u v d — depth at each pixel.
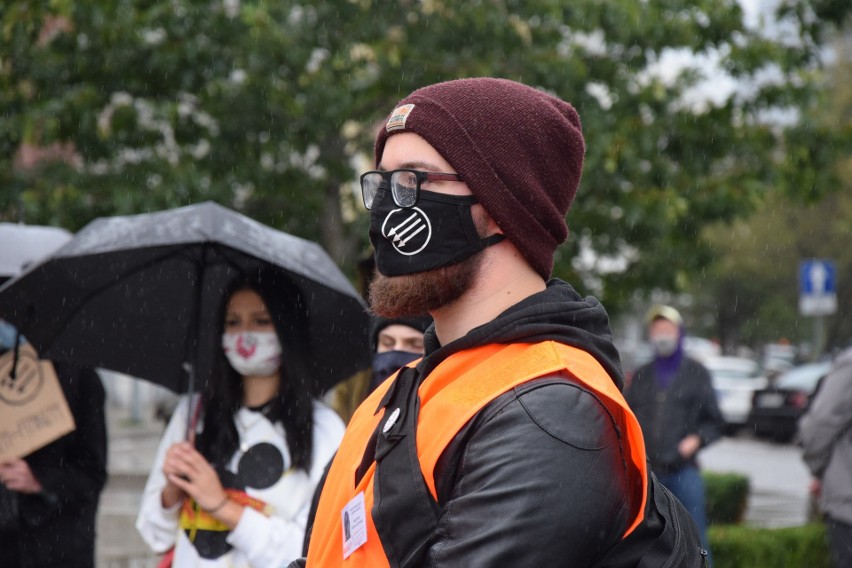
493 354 1.99
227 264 4.18
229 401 3.94
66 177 7.35
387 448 1.98
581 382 1.88
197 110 7.82
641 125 7.89
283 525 3.73
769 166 8.38
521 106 2.10
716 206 8.06
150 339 4.22
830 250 31.78
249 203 8.28
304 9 7.77
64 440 4.66
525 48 7.92
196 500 3.69
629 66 7.93
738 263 35.53
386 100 8.20
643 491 1.86
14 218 7.34
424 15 8.03
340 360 4.25
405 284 2.11
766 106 8.52
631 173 7.73
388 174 2.13
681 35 7.90
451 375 2.00
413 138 2.12
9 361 4.45
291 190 8.00
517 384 1.88
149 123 7.62
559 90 7.75
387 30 7.91
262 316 3.92
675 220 7.91
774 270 35.75
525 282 2.12
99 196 7.39
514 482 1.76
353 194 9.04
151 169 7.39
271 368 3.91
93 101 7.21
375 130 8.37
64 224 7.24
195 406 4.07
